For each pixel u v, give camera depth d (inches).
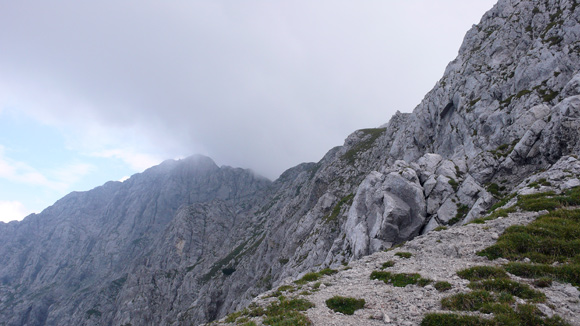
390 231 2000.5
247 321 646.5
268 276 5310.0
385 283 745.0
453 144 2955.2
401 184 2159.2
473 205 1756.9
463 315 471.2
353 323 535.2
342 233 2955.2
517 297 506.6
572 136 1464.1
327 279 896.3
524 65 2539.4
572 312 443.5
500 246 757.9
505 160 1854.1
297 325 536.7
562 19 2507.4
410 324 494.6
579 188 1013.2
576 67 2118.6
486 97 2760.8
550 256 667.4
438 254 869.2
